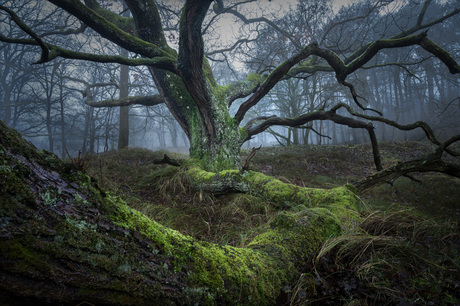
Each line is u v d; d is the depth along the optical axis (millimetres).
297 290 1687
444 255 2367
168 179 6480
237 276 1518
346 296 1754
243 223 4035
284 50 12398
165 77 7875
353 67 6844
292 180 8148
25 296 871
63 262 944
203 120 7148
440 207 5301
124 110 15266
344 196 3947
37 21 14523
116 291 1061
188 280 1306
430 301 1702
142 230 1273
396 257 2346
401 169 4715
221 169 7098
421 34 6215
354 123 7070
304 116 7641
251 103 7551
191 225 4105
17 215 884
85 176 1183
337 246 2383
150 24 7188
